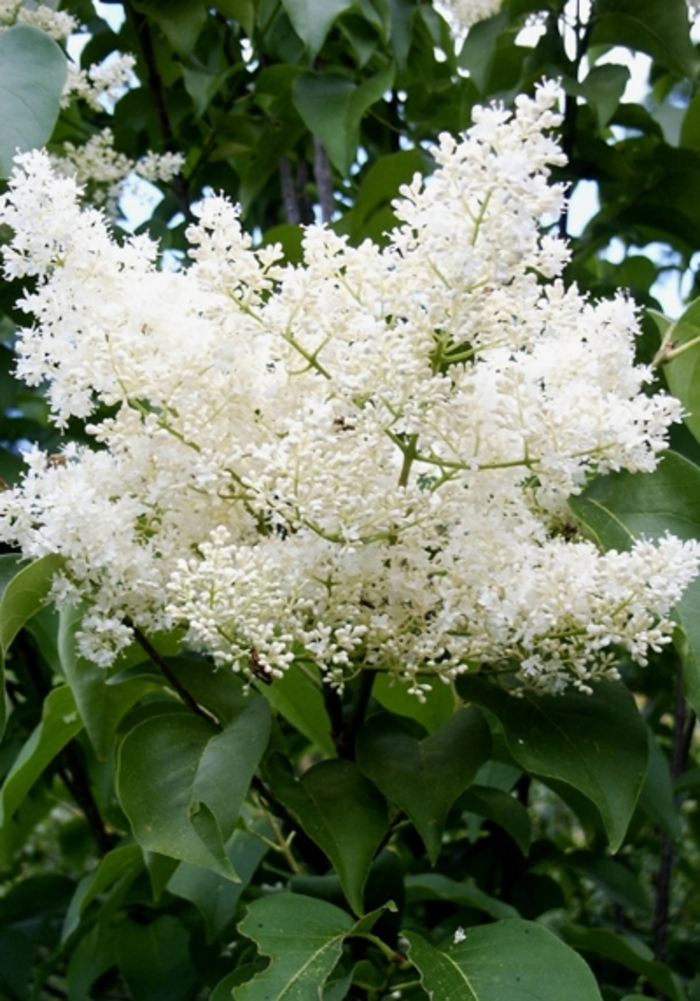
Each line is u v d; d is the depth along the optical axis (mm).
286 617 527
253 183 976
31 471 544
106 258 551
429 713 706
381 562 537
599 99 827
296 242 786
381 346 504
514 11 869
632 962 690
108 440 545
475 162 486
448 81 998
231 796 529
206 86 942
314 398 538
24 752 727
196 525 553
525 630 527
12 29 672
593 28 875
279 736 606
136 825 521
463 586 541
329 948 527
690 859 1313
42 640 846
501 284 513
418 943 531
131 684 651
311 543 529
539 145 488
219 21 1027
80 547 526
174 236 1021
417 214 509
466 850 875
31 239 542
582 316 549
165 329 542
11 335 1118
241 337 543
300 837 674
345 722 635
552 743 568
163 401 543
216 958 834
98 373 535
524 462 533
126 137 1016
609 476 592
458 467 536
